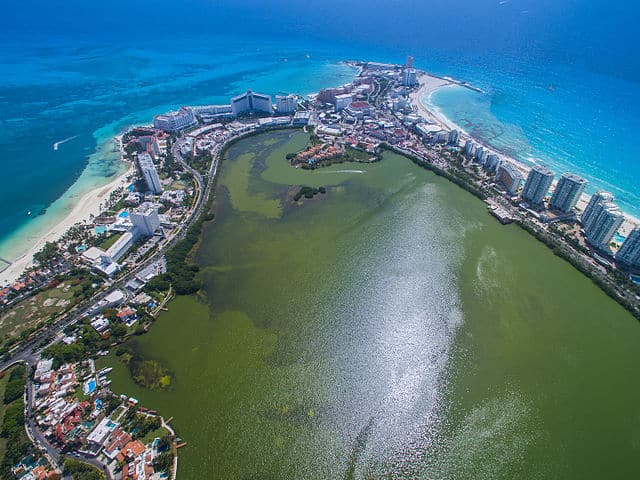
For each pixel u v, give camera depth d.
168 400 147.62
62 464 124.81
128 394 149.62
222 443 134.00
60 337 170.50
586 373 155.75
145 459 125.62
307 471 126.94
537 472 125.00
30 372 155.62
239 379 156.12
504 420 140.12
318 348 168.62
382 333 174.62
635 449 130.88
